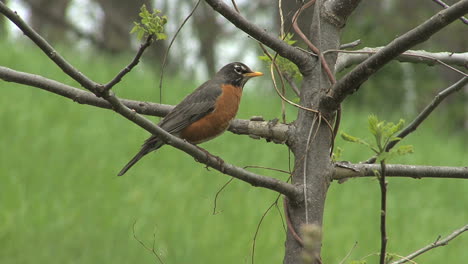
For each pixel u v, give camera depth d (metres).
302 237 4.12
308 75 4.34
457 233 4.39
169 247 11.92
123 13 32.31
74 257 11.43
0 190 12.80
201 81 27.16
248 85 25.03
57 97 18.53
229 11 4.10
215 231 12.56
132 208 12.99
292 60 4.30
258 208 13.76
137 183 14.20
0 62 22.11
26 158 14.51
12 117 16.50
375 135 3.15
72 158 14.99
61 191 13.34
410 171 4.57
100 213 12.61
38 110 17.38
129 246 11.84
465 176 4.61
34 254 11.26
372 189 17.25
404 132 4.74
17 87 18.69
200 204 13.63
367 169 4.46
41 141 15.55
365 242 13.67
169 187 14.11
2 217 11.73
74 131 16.55
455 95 25.00
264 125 4.62
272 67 4.60
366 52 4.34
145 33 3.63
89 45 33.88
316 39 4.40
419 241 14.52
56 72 22.66
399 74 19.62
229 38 28.69
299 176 4.26
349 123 20.95
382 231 3.22
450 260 13.91
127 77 23.84
